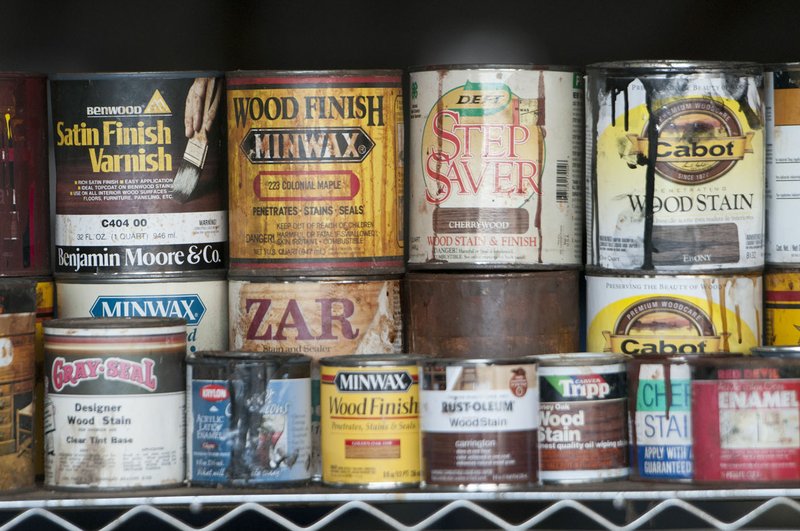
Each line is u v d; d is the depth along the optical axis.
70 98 1.88
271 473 1.68
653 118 1.82
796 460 1.64
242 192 1.88
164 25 2.18
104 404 1.68
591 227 1.90
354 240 1.86
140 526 2.02
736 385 1.65
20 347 1.71
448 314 1.84
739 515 2.05
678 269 1.83
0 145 1.88
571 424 1.68
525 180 1.87
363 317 1.87
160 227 1.88
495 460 1.63
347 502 1.64
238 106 1.87
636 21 2.18
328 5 2.18
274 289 1.87
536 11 2.19
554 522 2.05
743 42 2.17
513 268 1.87
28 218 1.91
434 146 1.89
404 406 1.67
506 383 1.63
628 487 1.66
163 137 1.88
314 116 1.85
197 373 1.70
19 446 1.70
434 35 2.19
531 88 1.87
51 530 2.01
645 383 1.70
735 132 1.83
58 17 2.17
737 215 1.84
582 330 2.13
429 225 1.90
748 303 1.86
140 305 1.88
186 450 1.72
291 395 1.69
